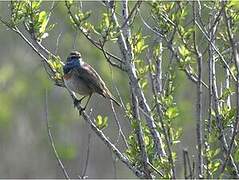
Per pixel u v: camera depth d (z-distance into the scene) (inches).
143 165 447.5
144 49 483.5
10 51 1175.0
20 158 1192.8
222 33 514.9
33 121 1209.4
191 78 460.4
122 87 1037.2
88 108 970.7
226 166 443.2
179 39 493.7
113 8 490.9
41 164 1187.3
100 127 498.9
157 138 452.4
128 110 470.0
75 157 1155.9
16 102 1203.2
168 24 466.0
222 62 485.1
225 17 427.5
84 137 1187.3
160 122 427.2
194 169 395.5
